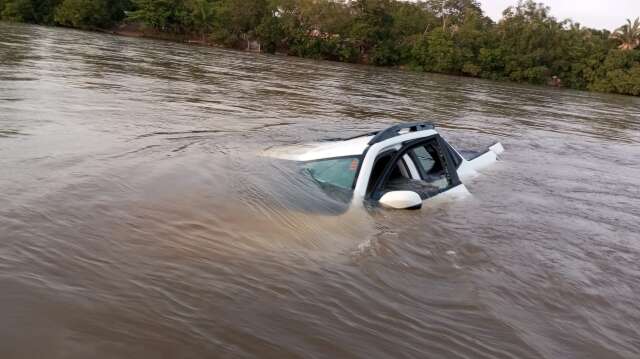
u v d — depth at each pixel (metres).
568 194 8.57
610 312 4.49
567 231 6.55
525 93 40.91
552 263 5.40
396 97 24.98
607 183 9.98
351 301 4.00
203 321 3.44
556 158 12.34
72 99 12.16
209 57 37.84
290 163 7.09
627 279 5.25
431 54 60.78
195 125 10.89
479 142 13.65
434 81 43.28
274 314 3.65
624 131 21.03
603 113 29.59
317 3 62.06
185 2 60.03
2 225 4.30
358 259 4.81
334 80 31.55
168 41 56.84
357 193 6.30
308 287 4.12
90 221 4.65
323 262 4.62
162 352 3.08
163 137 8.96
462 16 80.12
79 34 45.38
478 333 3.83
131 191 5.53
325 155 6.92
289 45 61.56
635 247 6.28
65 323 3.21
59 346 3.00
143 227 4.69
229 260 4.34
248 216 5.25
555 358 3.65
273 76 28.36
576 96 44.72
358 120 15.51
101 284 3.69
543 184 9.03
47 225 4.44
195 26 60.22
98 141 7.95
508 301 4.42
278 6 62.25
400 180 6.84
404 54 62.38
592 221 7.16
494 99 30.98
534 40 60.78
